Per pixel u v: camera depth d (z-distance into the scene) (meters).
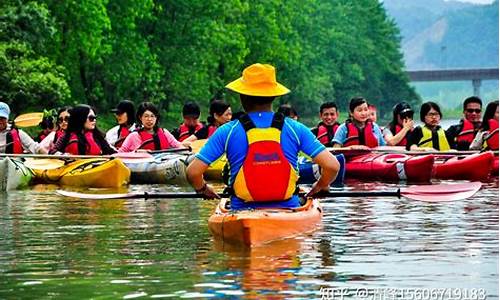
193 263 11.11
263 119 12.63
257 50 88.81
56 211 16.09
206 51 75.31
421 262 11.09
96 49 58.66
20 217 15.32
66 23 57.97
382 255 11.52
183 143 25.25
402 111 26.25
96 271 10.74
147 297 9.55
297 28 107.75
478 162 22.94
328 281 10.14
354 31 134.12
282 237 12.45
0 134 23.02
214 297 9.52
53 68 54.94
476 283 10.09
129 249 12.10
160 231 13.60
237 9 77.25
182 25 73.31
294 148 12.73
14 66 50.22
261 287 9.90
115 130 26.31
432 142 25.09
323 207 16.12
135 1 64.44
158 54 72.50
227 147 12.66
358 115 24.64
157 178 22.86
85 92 63.81
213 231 12.79
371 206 16.23
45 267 10.99
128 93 69.69
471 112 25.16
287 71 104.25
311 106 114.00
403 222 14.22
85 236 13.22
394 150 24.34
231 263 11.05
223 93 84.69
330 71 123.88
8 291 9.84
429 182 22.64
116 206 16.72
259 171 12.62
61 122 24.28
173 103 78.94
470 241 12.52
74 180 22.03
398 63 160.88
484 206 16.20
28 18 50.59
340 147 24.66
